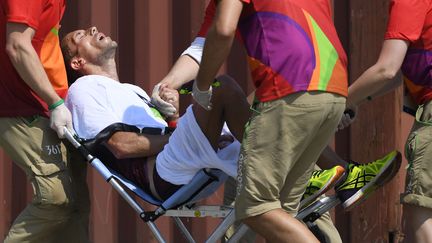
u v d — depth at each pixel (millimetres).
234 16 14352
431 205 16609
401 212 22234
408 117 22344
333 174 16453
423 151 16672
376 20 22016
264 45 14680
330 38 15055
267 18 14711
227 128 17406
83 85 18000
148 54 22578
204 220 22453
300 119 14602
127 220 22703
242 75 22484
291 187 15617
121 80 22688
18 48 16516
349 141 22344
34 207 17750
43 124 17562
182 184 16750
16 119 17438
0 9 17047
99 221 22641
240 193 15000
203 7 22484
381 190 22125
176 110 17484
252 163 14828
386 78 16375
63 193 17688
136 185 17406
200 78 14898
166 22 22625
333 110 14891
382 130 22062
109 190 22641
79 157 18734
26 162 17547
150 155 17359
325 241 18500
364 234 22234
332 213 22422
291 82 14547
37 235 17859
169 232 22516
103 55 19156
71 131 17234
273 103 14625
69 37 19281
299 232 14727
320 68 14711
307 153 15398
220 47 14398
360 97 16703
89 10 22609
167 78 17391
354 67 22141
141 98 18750
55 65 17797
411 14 16312
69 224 18719
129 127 17516
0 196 22578
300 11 14836
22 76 16734
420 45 16578
